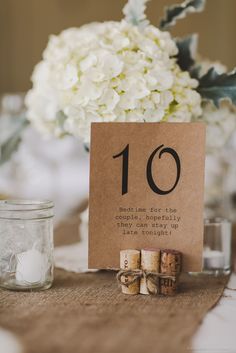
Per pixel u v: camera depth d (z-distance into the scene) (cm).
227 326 42
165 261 49
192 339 39
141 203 52
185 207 52
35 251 51
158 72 55
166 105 55
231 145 92
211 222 62
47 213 52
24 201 54
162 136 52
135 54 55
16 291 51
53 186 140
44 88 65
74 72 55
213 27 228
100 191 52
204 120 62
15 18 228
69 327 41
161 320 43
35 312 44
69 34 67
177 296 50
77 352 36
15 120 81
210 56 230
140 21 62
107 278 57
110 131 51
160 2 220
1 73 231
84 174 148
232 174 107
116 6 226
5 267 51
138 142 52
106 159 52
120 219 52
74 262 63
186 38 62
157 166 52
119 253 52
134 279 50
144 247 52
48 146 140
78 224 93
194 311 45
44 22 229
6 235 51
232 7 226
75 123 56
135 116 54
